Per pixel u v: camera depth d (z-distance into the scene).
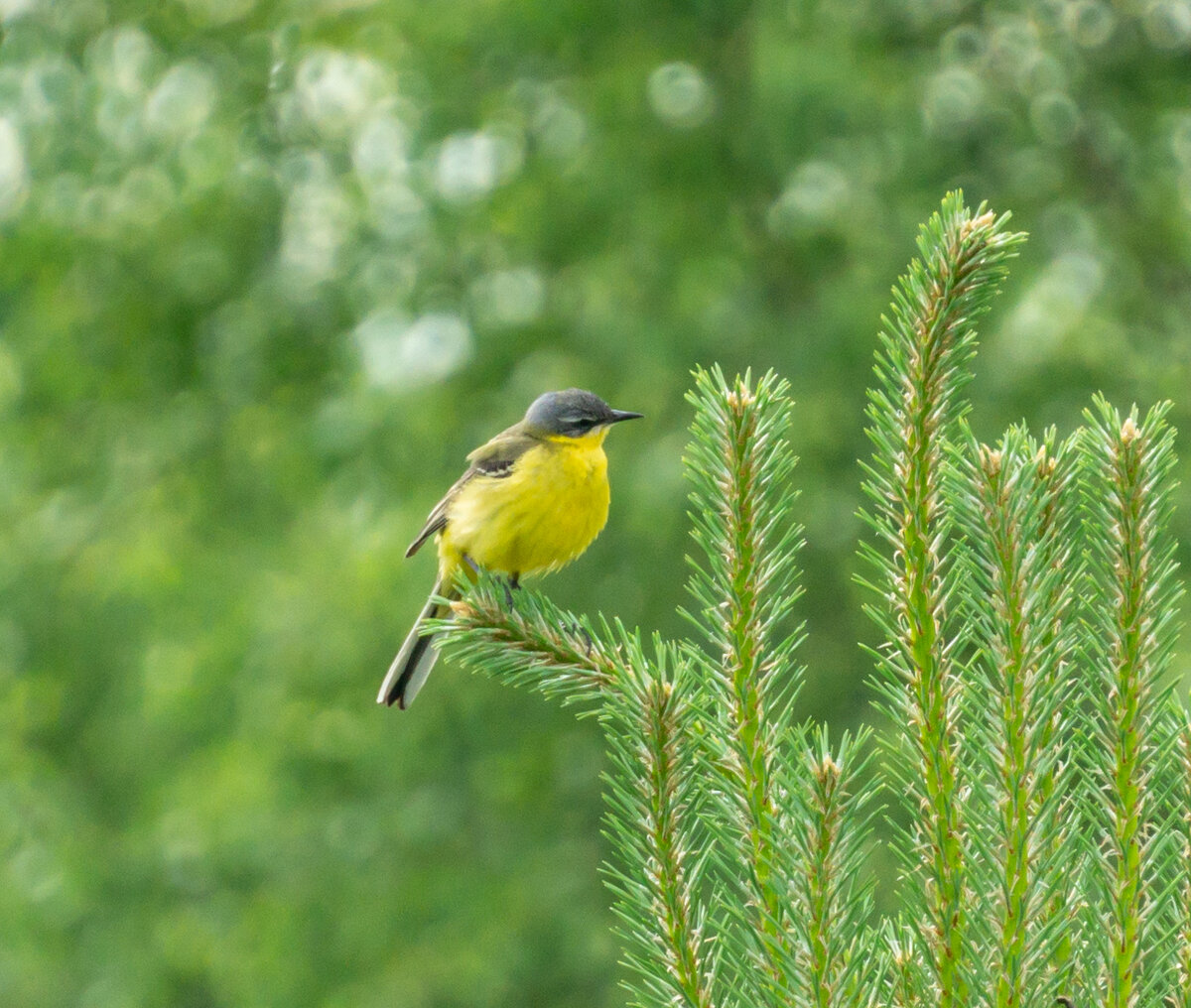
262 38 17.80
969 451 3.46
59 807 19.66
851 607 14.94
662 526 14.27
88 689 21.00
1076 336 14.67
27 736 20.88
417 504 16.27
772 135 15.02
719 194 16.34
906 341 3.50
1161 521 3.36
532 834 16.38
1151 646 3.33
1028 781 3.28
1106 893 3.27
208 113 17.78
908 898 3.39
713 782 3.49
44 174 17.41
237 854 16.56
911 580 3.44
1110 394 14.75
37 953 18.19
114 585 18.78
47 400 19.14
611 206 16.17
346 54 17.59
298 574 17.77
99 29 17.75
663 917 3.39
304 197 18.05
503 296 17.48
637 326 15.60
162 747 19.42
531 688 4.50
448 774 16.66
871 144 15.74
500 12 16.08
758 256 16.38
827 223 15.86
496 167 17.03
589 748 16.70
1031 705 3.32
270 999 15.94
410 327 17.41
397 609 15.93
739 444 3.62
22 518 19.80
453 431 16.84
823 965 3.23
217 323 18.52
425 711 16.44
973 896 3.31
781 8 15.23
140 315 18.39
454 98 16.78
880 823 12.51
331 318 18.22
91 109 17.20
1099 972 3.30
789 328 15.41
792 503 3.60
